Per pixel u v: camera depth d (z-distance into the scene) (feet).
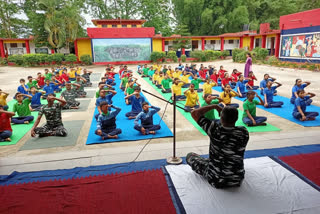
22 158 15.69
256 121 22.26
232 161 10.03
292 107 28.76
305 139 17.99
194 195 10.30
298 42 73.26
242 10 124.98
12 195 10.85
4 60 96.12
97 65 97.30
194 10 131.95
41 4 91.76
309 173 12.11
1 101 25.61
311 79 49.47
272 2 133.90
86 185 11.57
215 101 22.20
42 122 24.91
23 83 33.12
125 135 20.40
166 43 111.04
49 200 10.44
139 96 25.91
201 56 105.70
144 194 10.66
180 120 24.85
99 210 9.73
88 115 27.35
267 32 94.53
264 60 88.94
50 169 13.92
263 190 10.58
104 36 95.30
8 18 113.19
